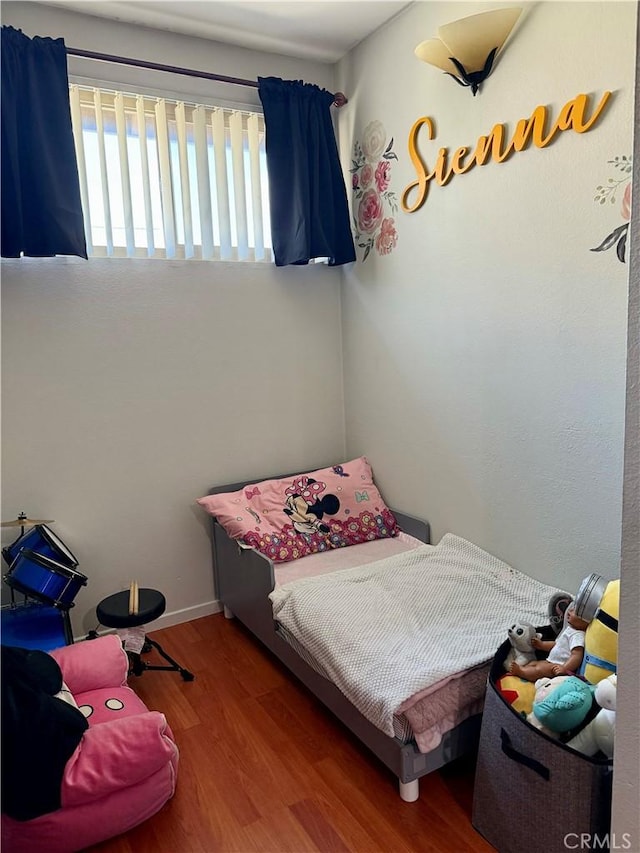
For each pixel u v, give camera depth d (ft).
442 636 6.13
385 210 8.66
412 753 5.35
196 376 8.73
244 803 5.57
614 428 5.99
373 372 9.32
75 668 6.02
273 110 8.37
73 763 4.88
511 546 7.32
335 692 6.24
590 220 5.95
